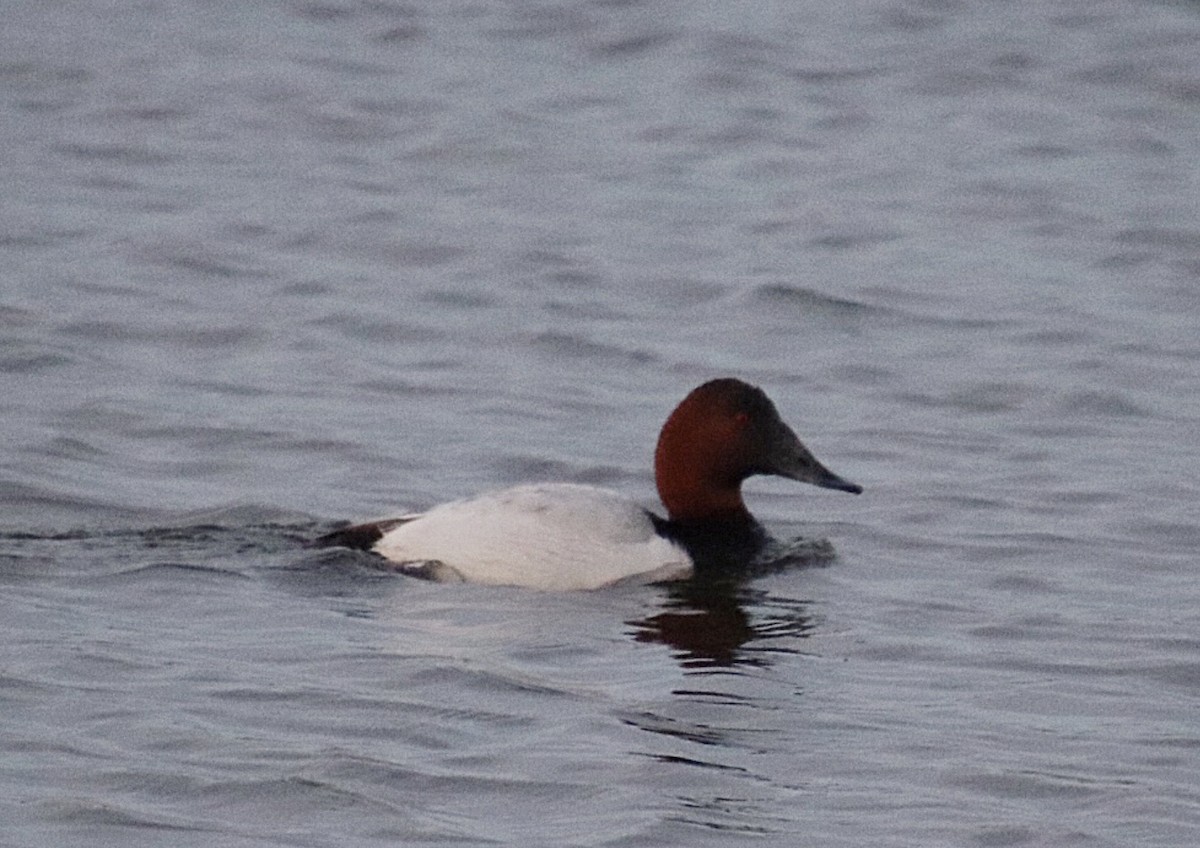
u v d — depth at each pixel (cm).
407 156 2361
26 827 872
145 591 1168
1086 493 1438
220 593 1169
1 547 1234
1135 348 1797
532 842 873
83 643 1084
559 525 1213
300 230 2095
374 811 898
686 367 1747
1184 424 1609
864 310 1905
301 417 1580
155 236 2056
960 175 2317
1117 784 944
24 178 2241
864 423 1611
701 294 1948
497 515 1216
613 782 936
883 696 1057
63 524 1312
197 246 2031
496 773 943
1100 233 2131
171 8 2891
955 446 1559
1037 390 1688
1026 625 1173
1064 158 2372
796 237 2122
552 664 1083
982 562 1301
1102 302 1934
